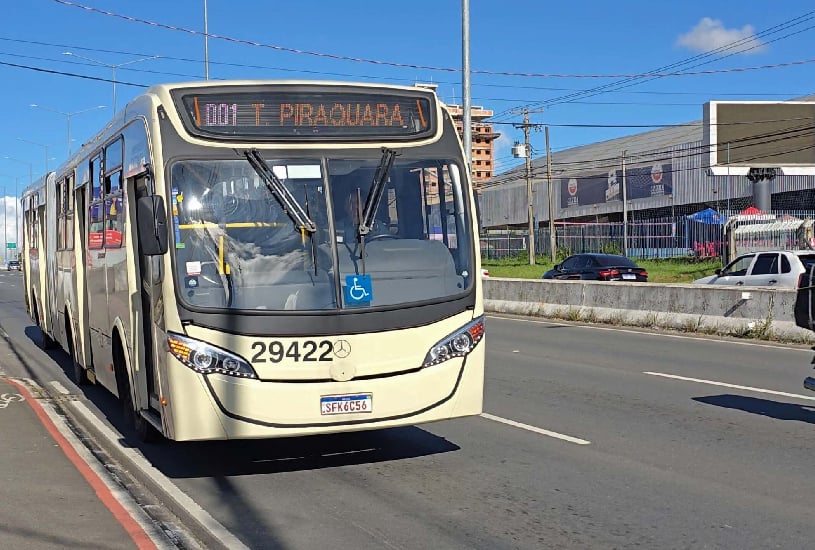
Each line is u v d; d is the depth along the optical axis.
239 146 7.38
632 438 8.99
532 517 6.44
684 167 64.31
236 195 7.27
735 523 6.22
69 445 9.05
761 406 10.66
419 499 6.97
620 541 5.88
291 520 6.48
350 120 7.68
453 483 7.43
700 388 12.02
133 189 8.65
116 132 9.42
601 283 22.50
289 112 7.55
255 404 6.91
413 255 7.48
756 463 7.90
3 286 51.22
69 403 12.00
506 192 89.06
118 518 6.54
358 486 7.39
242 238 7.17
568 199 78.25
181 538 6.22
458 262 7.66
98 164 10.60
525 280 25.39
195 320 6.95
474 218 7.82
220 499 7.07
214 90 7.48
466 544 5.88
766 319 17.97
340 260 7.26
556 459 8.17
